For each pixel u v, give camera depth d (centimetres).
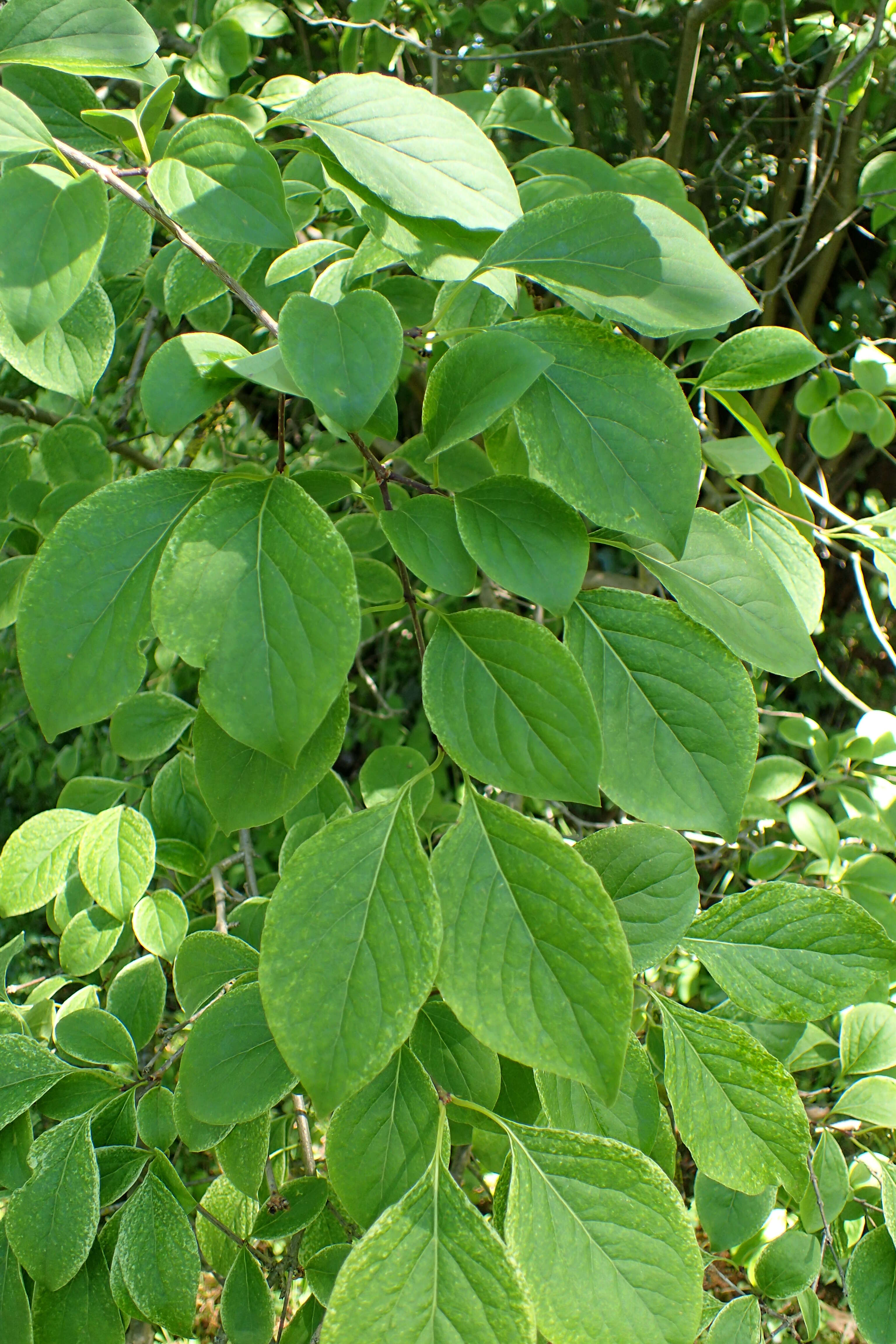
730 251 178
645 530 57
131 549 58
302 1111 77
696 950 64
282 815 58
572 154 75
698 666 59
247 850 99
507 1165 60
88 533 58
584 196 59
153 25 128
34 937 196
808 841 94
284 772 59
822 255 169
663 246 59
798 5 147
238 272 74
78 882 82
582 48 144
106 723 198
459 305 68
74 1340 67
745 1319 69
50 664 57
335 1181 58
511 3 144
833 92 154
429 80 150
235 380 60
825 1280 82
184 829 84
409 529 59
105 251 74
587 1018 55
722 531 61
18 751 225
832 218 167
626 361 58
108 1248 68
